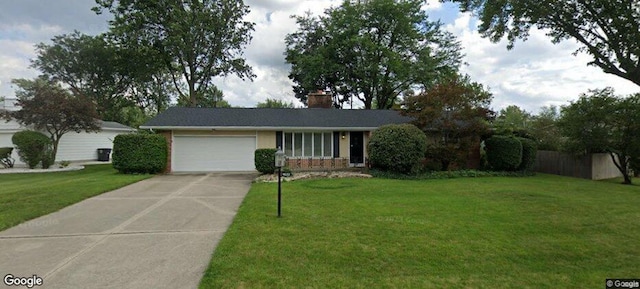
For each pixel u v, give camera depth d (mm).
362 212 7156
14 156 20828
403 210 7410
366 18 29922
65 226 6000
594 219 6828
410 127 14812
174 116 17406
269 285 3594
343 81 31641
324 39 33281
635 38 13453
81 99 19047
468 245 5043
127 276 3795
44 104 17641
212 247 4836
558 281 3895
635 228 6195
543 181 13867
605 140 15156
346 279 3797
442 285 3707
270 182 12242
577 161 16938
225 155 17188
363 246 4906
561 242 5305
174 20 25484
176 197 9141
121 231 5688
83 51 35500
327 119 18672
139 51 26062
